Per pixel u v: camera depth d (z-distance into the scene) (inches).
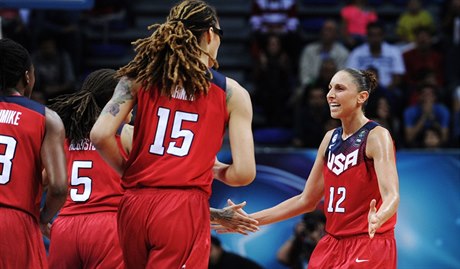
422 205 383.2
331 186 239.3
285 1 606.2
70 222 233.3
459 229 381.4
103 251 229.5
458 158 383.9
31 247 201.6
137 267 203.9
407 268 381.1
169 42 199.3
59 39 575.8
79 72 591.8
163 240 196.7
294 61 593.0
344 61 558.6
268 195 380.8
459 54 577.9
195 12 204.8
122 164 206.5
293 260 372.2
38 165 204.7
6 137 200.8
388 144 230.7
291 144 504.7
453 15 605.6
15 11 562.6
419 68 567.5
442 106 487.8
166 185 199.2
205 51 203.3
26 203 201.9
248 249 374.9
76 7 336.5
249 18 665.6
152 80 200.7
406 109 487.8
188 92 201.0
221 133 206.2
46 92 496.4
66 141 239.8
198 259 198.5
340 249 235.6
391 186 223.9
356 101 237.3
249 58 638.5
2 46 205.2
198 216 199.6
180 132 201.0
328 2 671.8
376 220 211.0
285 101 550.9
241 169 202.8
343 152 237.5
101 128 199.8
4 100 203.8
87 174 235.9
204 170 202.5
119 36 645.9
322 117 470.9
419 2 617.0
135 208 199.3
